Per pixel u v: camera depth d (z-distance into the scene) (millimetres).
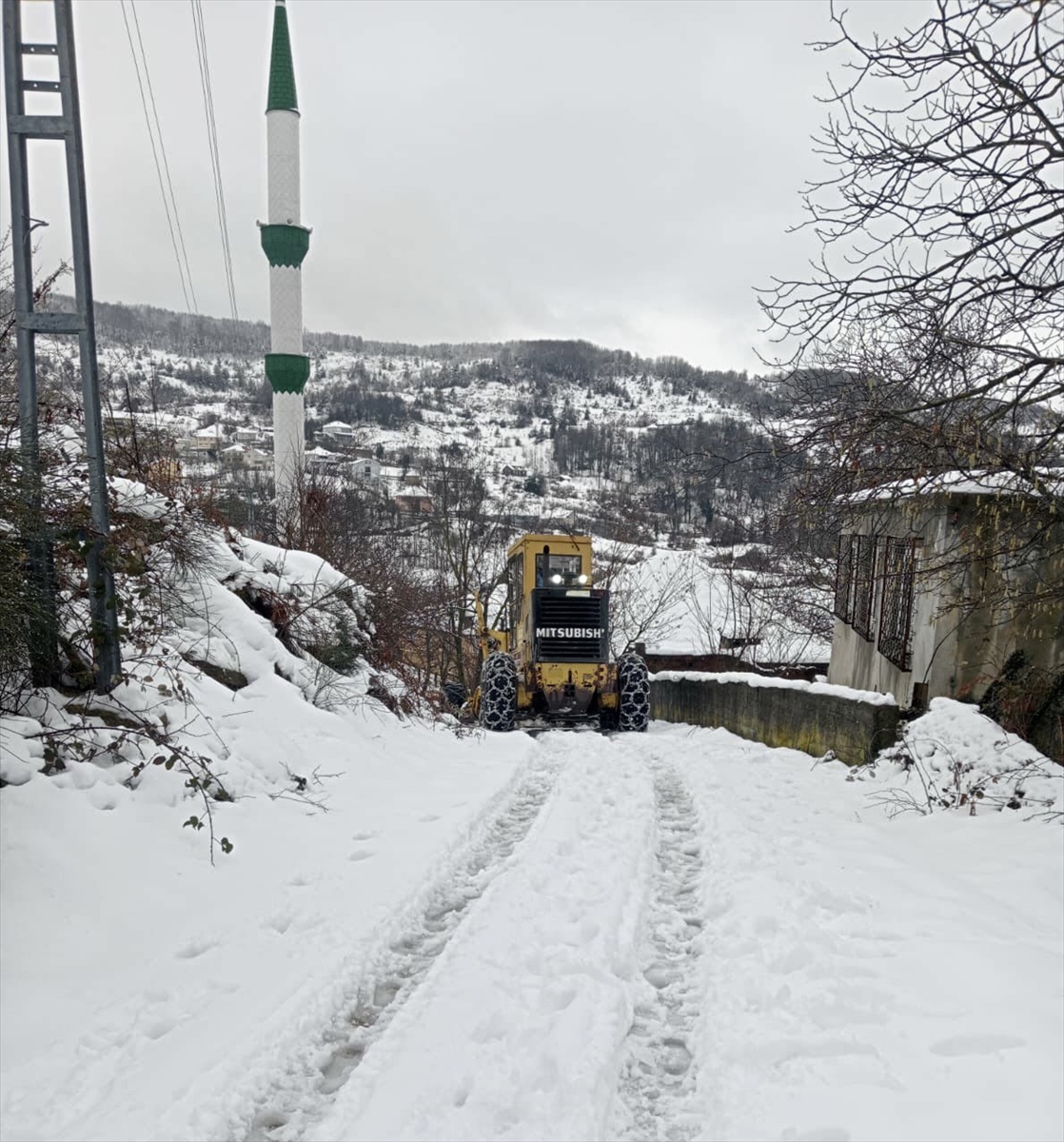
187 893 4188
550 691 11758
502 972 3648
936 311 4871
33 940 3504
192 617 7094
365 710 8070
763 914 4168
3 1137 2539
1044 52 3932
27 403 4770
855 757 8125
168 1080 2828
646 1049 3248
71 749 4676
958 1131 2432
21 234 4707
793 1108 2664
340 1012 3408
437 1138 2600
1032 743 6750
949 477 6422
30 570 4758
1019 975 3283
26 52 4621
